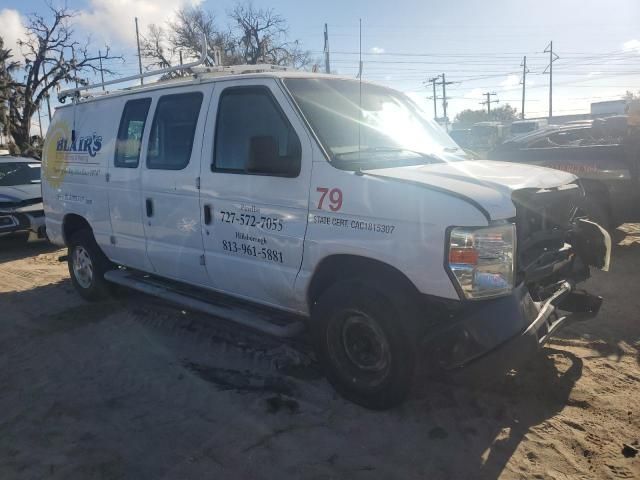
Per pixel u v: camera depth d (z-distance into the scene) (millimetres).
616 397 3812
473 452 3268
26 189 9695
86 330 5453
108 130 5551
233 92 4340
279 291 4066
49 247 9914
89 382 4332
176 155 4758
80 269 6434
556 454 3229
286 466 3188
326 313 3738
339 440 3420
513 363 3250
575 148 7621
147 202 5039
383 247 3404
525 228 3549
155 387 4199
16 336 5367
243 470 3162
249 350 4758
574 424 3514
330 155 3730
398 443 3373
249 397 3975
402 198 3348
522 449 3281
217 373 4395
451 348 3287
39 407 3965
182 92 4777
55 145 6414
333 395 3936
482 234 3172
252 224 4105
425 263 3264
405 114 4758
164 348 4930
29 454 3385
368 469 3143
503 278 3270
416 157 4113
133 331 5348
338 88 4387
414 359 3404
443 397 3865
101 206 5656
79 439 3527
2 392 4219
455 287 3193
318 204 3701
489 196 3270
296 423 3617
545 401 3787
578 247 4379
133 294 6473
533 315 3426
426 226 3248
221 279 4516
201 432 3562
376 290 3451
